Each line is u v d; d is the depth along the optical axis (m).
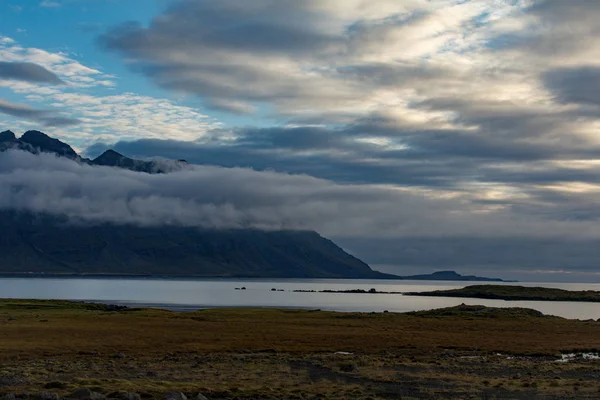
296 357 73.50
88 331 95.69
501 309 162.25
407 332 106.88
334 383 52.94
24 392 42.69
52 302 180.25
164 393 44.00
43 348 75.56
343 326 117.31
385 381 54.16
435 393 47.75
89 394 41.00
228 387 48.09
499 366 66.38
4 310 147.00
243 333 100.06
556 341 95.56
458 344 89.94
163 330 101.62
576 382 53.84
